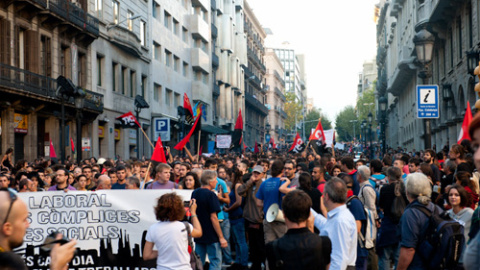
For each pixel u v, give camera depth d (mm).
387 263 9000
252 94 92188
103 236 8500
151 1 42500
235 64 69312
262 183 9383
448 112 31422
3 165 17578
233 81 68875
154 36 42906
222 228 11016
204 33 55188
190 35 52781
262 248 10336
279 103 133125
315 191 8516
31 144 26062
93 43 32594
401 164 11586
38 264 8320
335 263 5453
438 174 12227
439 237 5371
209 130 52969
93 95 31016
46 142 27984
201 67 53406
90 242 8484
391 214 8828
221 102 64375
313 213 6152
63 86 19281
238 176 11320
